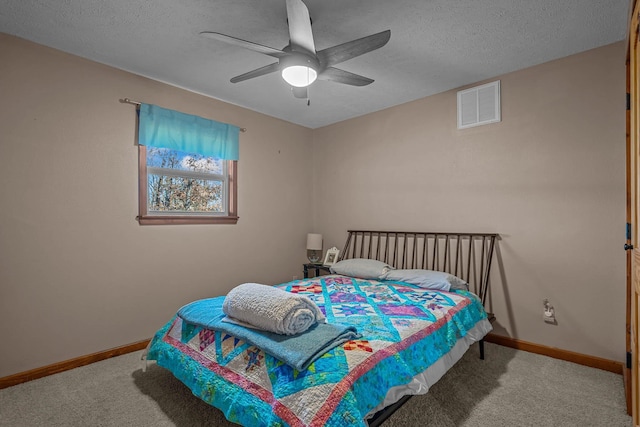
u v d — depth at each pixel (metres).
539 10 1.93
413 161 3.42
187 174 3.16
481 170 2.95
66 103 2.39
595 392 2.02
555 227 2.56
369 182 3.81
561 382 2.15
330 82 2.98
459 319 2.12
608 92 2.34
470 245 2.99
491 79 2.89
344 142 4.07
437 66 2.67
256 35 2.19
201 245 3.19
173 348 1.91
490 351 2.66
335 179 4.18
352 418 1.14
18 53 2.19
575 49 2.41
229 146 3.39
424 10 1.93
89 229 2.49
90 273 2.49
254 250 3.67
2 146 2.13
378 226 3.73
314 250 4.18
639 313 1.30
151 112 2.81
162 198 3.00
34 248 2.25
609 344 2.33
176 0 1.83
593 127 2.40
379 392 1.31
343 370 1.28
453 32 2.17
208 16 1.98
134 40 2.25
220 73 2.76
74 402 1.92
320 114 3.85
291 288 2.69
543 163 2.62
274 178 3.90
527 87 2.69
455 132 3.11
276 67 2.01
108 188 2.59
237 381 1.46
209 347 1.71
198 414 1.79
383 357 1.43
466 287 2.71
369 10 1.92
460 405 1.88
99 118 2.55
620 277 2.29
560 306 2.54
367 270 3.11
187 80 2.90
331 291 2.57
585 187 2.43
